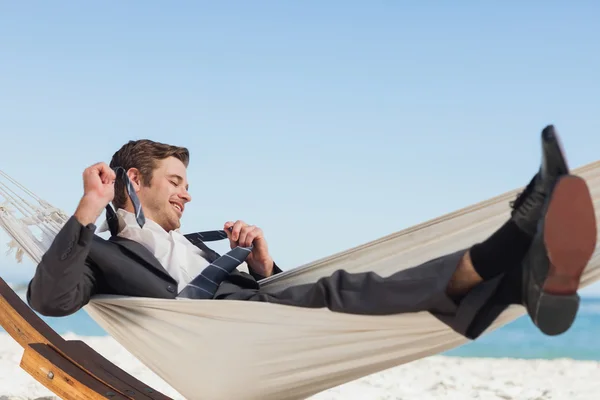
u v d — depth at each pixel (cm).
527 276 194
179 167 292
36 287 235
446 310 213
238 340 240
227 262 272
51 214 290
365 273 230
